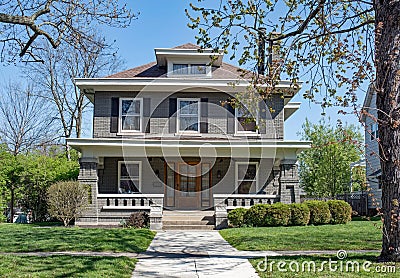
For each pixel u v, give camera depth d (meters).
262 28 11.73
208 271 9.64
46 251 12.16
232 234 16.14
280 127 22.72
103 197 20.86
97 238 14.35
